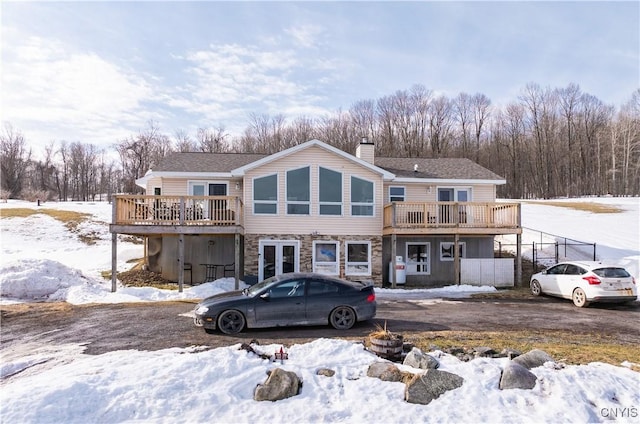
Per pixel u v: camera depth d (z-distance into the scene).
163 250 19.89
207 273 19.80
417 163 24.08
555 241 24.77
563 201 44.34
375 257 19.23
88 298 14.38
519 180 69.12
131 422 4.97
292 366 6.33
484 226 18.70
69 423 4.87
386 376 6.09
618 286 12.98
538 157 68.50
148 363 6.51
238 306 9.47
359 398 5.55
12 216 32.53
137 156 71.00
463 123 72.12
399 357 7.12
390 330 9.60
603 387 5.70
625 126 66.44
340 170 19.25
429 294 16.55
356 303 9.89
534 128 69.44
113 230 15.93
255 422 5.05
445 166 23.69
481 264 18.91
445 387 5.68
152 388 5.58
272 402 5.48
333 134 68.00
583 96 69.75
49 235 29.23
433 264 20.86
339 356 6.95
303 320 9.69
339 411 5.26
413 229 18.47
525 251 24.30
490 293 16.75
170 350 7.77
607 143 67.25
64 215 34.00
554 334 9.42
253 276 18.44
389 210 18.80
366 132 68.62
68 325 10.30
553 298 15.42
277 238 18.73
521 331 9.67
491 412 5.21
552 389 5.66
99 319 11.01
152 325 10.23
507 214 19.28
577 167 68.44
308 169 19.09
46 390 5.30
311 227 18.92
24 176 75.88
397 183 21.62
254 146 70.69
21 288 14.62
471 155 70.31
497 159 70.38
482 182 21.81
